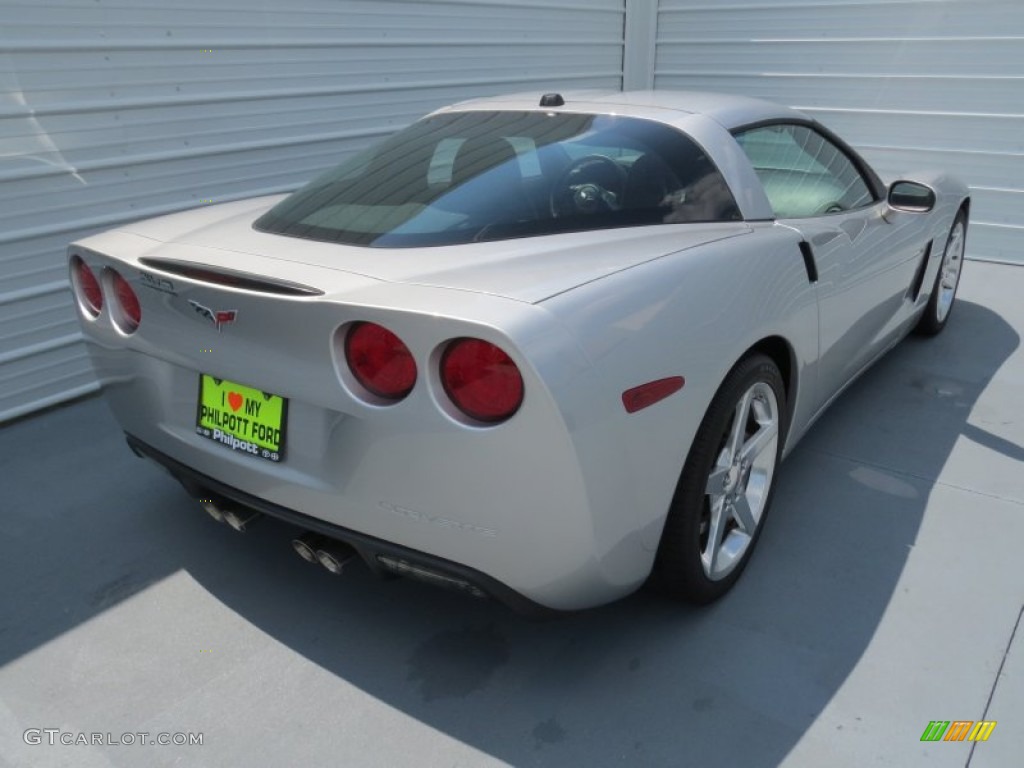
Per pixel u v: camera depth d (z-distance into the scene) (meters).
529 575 1.68
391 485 1.69
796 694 1.92
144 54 3.82
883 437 3.22
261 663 2.05
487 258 1.82
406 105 5.31
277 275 1.76
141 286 1.97
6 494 2.89
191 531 2.64
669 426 1.79
